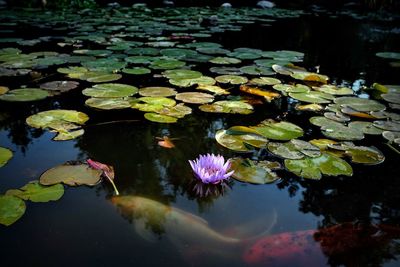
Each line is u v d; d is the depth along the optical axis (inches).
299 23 201.3
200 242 44.6
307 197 50.5
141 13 227.3
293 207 49.1
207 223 46.7
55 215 46.8
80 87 77.7
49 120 63.1
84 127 62.9
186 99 72.2
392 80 91.7
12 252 43.0
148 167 54.4
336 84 86.0
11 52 104.7
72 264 42.3
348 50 133.7
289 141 59.5
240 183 52.4
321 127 63.6
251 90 78.1
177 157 56.7
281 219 47.5
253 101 74.5
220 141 59.2
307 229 46.3
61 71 85.4
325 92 79.5
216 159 52.7
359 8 302.0
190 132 62.8
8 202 47.1
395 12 275.1
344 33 174.4
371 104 72.6
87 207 47.9
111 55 106.8
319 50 131.3
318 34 168.9
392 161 57.0
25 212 46.9
